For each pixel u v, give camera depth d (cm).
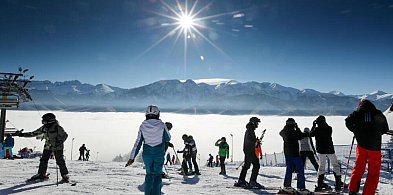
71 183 816
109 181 887
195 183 935
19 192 687
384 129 539
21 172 1016
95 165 1355
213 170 1446
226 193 759
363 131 544
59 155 820
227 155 1278
